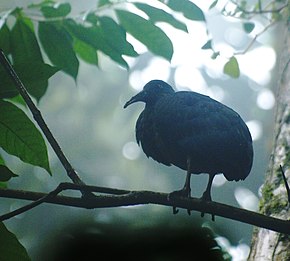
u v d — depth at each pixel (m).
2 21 8.02
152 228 6.57
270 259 8.05
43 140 6.93
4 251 6.48
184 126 8.32
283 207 8.52
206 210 6.73
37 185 26.59
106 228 6.52
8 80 6.85
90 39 8.10
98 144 33.53
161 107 8.57
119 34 8.05
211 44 9.88
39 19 8.38
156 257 6.39
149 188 30.94
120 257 6.35
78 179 6.78
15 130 6.91
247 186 27.17
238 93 33.38
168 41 8.09
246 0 11.66
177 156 8.57
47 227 22.30
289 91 9.62
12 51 8.14
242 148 8.23
